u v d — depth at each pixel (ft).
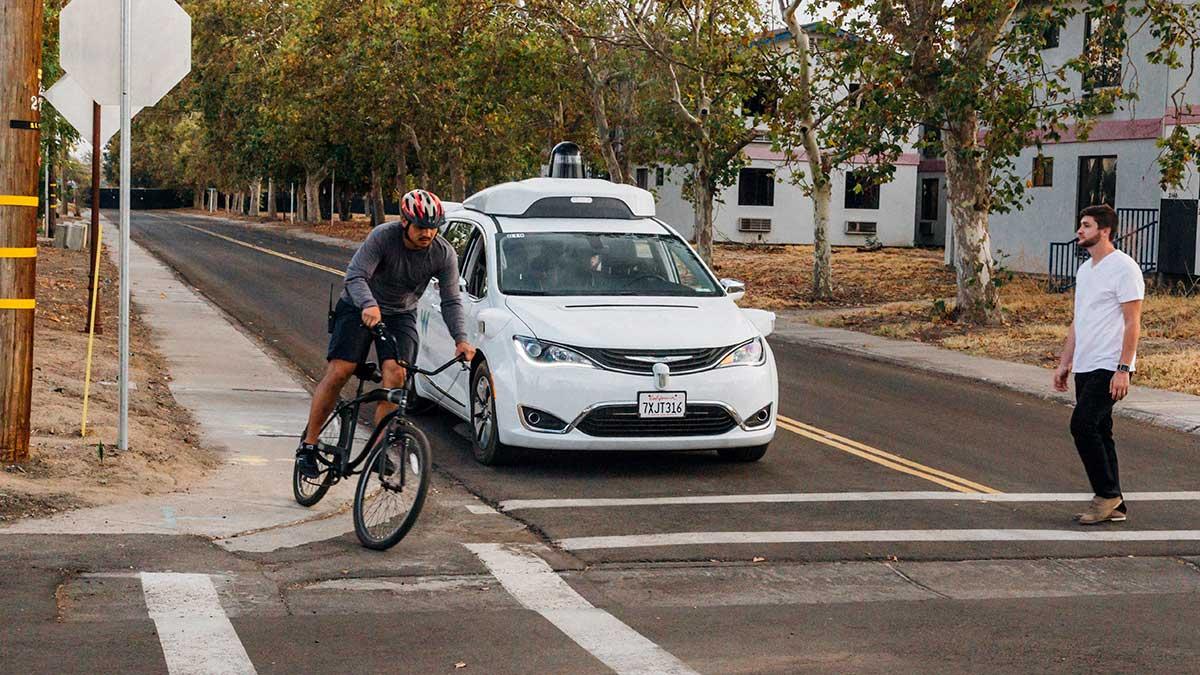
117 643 18.13
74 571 21.72
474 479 31.53
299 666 17.43
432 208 25.12
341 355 26.20
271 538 24.82
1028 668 18.02
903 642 19.24
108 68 29.76
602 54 117.19
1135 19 94.68
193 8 226.79
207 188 424.46
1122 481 33.60
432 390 38.73
